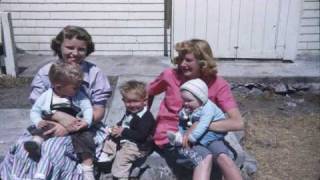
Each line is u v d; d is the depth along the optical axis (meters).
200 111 3.06
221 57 6.49
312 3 6.71
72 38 3.08
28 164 2.98
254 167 3.65
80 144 3.08
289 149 4.34
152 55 7.02
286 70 6.12
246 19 6.27
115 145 3.30
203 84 3.05
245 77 5.89
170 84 3.29
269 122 5.01
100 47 7.02
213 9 6.24
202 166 3.06
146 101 3.37
